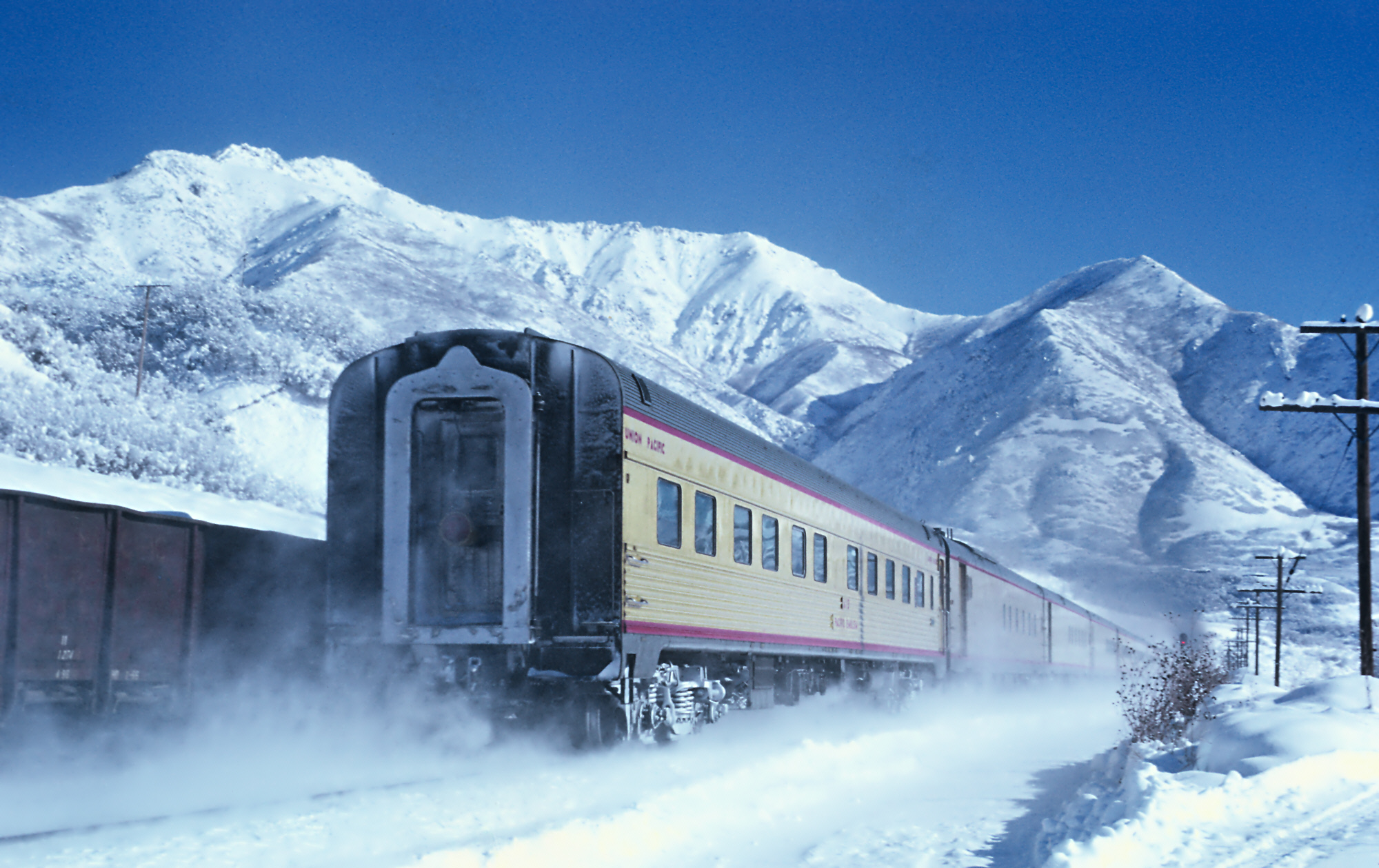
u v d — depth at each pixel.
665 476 13.34
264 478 44.75
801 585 17.84
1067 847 7.26
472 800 8.89
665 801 9.16
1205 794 9.21
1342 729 12.82
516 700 12.15
